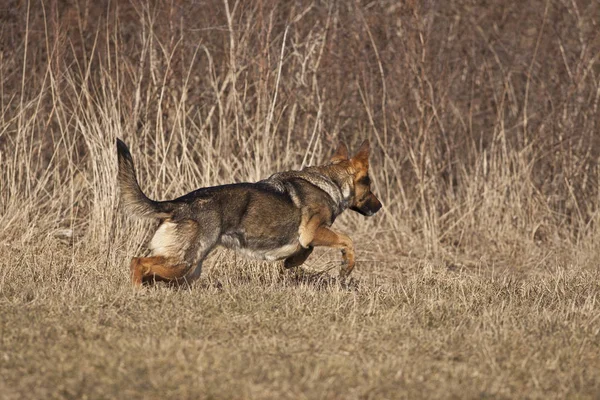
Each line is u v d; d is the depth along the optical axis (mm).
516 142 38938
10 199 29625
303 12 36062
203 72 36406
